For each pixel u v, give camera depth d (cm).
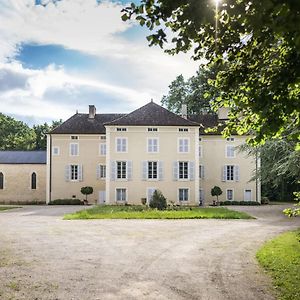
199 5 483
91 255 1132
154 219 2281
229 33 593
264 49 613
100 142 4434
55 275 878
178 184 3959
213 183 4331
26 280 830
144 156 3978
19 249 1241
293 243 1284
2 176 4719
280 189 4844
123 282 814
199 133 4347
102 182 4397
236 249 1234
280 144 2100
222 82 671
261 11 436
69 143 4425
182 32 554
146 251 1200
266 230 1739
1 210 3219
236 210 3105
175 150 3981
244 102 659
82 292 736
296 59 577
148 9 529
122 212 2689
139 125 3978
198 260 1055
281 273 877
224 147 4338
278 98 609
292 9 416
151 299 689
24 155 4822
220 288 764
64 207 3656
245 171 4312
